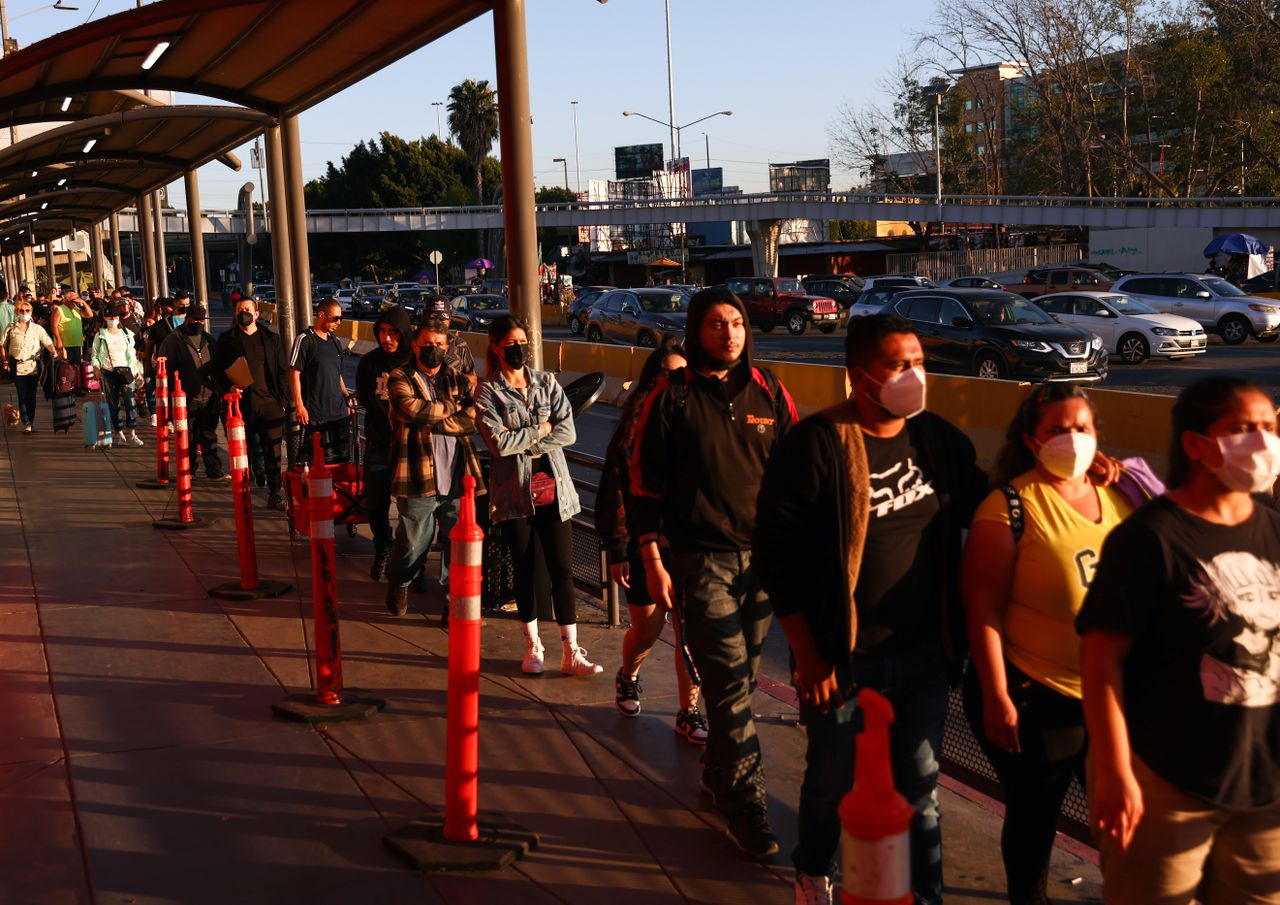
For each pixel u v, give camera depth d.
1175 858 2.79
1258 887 2.80
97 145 16.80
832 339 37.53
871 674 3.40
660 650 6.48
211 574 8.17
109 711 5.54
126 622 7.01
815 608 3.40
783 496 3.36
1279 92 58.31
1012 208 66.25
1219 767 2.70
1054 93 66.88
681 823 4.38
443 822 4.25
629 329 33.28
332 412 9.13
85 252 61.62
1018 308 22.59
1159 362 26.11
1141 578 2.70
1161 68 63.53
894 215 71.81
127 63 10.84
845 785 3.51
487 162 111.00
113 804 4.52
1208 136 64.50
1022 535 3.19
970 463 3.49
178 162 17.61
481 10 8.55
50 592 7.69
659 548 4.35
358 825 4.33
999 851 4.13
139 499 11.19
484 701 5.66
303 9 9.03
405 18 9.19
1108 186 70.12
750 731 4.17
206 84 11.97
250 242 76.25
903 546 3.36
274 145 12.99
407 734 5.24
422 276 99.62
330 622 5.46
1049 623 3.18
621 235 116.81
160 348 11.98
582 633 6.84
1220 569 2.68
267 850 4.14
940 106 77.56
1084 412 3.14
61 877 3.95
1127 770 2.71
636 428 4.34
